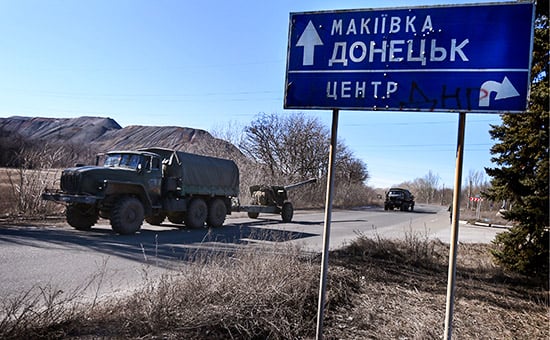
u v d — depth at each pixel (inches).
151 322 134.7
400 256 318.7
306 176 1537.9
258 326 143.8
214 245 360.5
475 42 125.9
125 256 298.7
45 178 562.9
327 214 139.3
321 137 1595.7
